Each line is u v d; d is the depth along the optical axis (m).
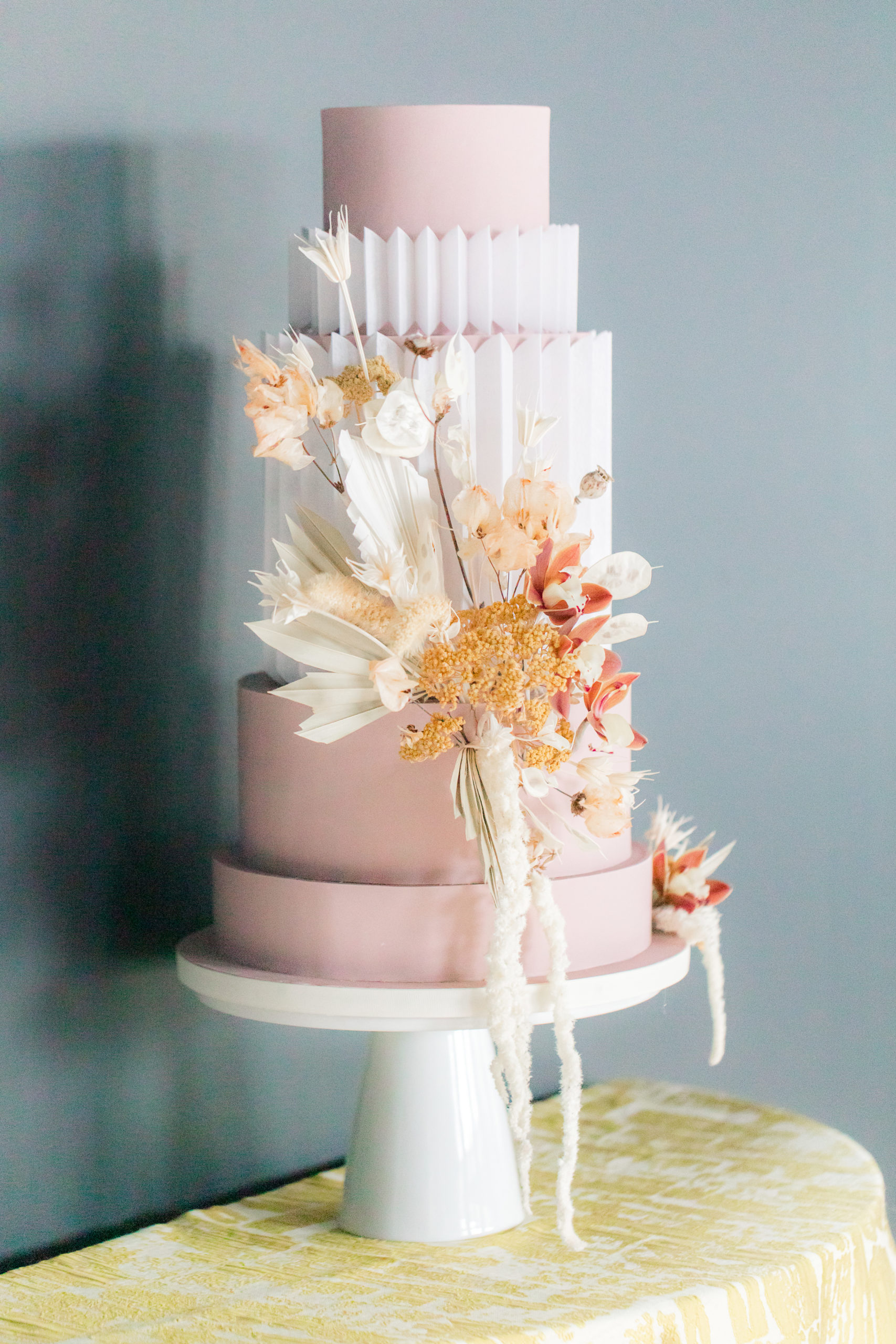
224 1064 2.29
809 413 2.73
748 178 2.65
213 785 2.27
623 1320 1.99
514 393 2.03
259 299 2.28
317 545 2.02
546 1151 2.35
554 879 2.04
